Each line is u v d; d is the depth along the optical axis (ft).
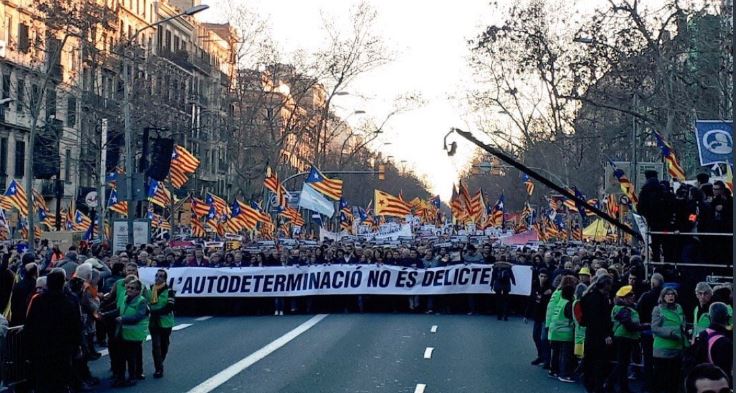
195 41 303.89
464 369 57.11
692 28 102.63
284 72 208.74
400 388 50.21
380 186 400.26
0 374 42.27
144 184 103.91
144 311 50.06
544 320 58.75
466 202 169.58
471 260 94.53
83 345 48.83
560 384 51.78
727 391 18.42
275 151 212.02
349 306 95.35
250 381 52.06
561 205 195.11
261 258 94.94
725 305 32.73
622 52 105.50
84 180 218.59
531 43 123.03
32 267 48.88
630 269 52.70
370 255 94.84
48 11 147.64
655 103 112.57
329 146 334.03
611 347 48.21
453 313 94.02
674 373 43.09
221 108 222.89
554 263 83.15
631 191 83.51
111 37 208.03
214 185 292.40
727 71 93.50
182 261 94.12
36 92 180.14
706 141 63.31
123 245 105.81
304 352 64.23
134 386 50.11
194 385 50.55
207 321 86.63
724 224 48.70
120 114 176.65
